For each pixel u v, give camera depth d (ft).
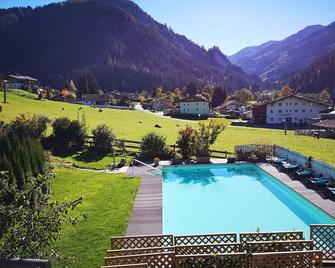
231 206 73.97
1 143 73.15
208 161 110.63
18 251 25.48
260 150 113.80
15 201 27.07
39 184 28.86
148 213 61.62
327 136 187.83
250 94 588.50
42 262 21.86
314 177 82.94
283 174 91.71
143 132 184.24
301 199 71.87
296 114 282.15
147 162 111.86
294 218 65.98
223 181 94.79
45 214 27.37
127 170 99.81
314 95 600.39
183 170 106.32
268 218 66.33
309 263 32.96
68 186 79.97
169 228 61.98
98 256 44.60
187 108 362.53
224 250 36.78
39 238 26.50
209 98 530.68
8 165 63.72
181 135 118.11
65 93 423.64
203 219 66.28
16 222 26.09
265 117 286.25
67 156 116.37
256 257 32.65
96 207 65.36
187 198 80.33
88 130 170.09
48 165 34.19
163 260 34.65
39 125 126.41
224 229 61.26
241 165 108.06
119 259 34.37
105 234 52.16
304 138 181.16
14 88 360.89
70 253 45.50
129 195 73.26
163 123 242.99
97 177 90.53
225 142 161.38
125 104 398.01
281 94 525.75
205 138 115.55
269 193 83.10
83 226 55.42
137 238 40.06
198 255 33.96
